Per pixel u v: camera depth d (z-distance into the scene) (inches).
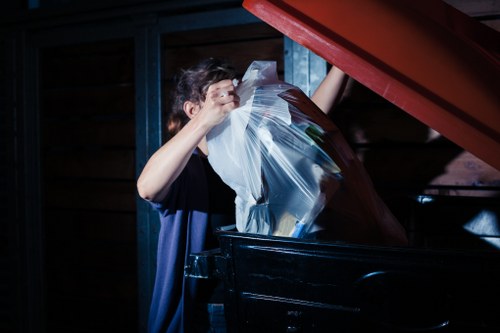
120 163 95.1
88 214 98.9
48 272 103.0
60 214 101.4
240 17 83.2
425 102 42.3
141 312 92.6
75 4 93.6
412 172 75.8
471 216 70.2
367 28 45.6
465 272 37.5
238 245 46.1
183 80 61.0
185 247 61.1
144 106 91.0
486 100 42.9
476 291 37.4
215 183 69.8
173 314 60.1
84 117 98.8
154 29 89.7
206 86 58.0
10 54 101.0
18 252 102.8
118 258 96.4
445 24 51.4
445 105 42.3
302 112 50.1
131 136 94.2
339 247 41.0
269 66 55.9
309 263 42.9
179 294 60.3
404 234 56.1
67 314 101.6
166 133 90.7
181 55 88.9
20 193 102.1
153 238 91.0
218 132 51.3
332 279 42.1
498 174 71.2
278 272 44.5
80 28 96.2
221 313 54.3
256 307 46.3
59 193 101.1
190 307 56.8
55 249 102.2
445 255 37.6
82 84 98.0
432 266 38.4
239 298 47.1
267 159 48.1
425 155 75.0
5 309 105.3
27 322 103.2
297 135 48.0
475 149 41.8
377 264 40.2
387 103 76.6
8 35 101.2
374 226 50.8
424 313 39.2
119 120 95.0
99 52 96.1
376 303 40.6
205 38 87.0
